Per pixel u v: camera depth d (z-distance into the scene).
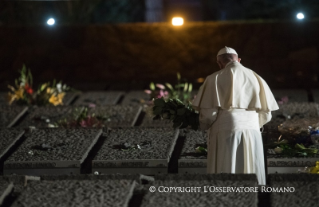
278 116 13.92
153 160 10.88
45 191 7.99
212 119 9.94
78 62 21.30
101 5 27.47
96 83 20.67
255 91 10.01
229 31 20.86
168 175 8.41
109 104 15.77
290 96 17.33
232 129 9.84
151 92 16.09
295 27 20.73
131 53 21.16
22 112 15.17
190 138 12.12
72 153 11.35
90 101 17.42
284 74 20.66
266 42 20.78
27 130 12.97
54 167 11.01
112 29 21.23
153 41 21.08
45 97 16.59
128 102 17.22
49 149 11.61
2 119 14.67
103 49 21.25
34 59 21.31
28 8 24.42
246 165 9.80
